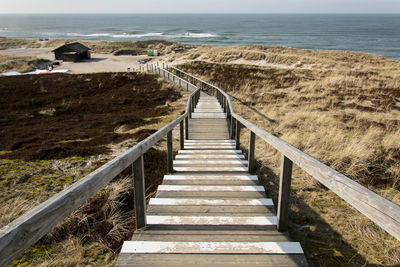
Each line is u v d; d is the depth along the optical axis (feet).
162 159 16.43
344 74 58.23
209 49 123.85
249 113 31.24
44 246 8.52
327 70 66.74
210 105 39.27
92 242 8.90
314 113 28.22
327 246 8.01
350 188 4.22
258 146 19.22
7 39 223.92
